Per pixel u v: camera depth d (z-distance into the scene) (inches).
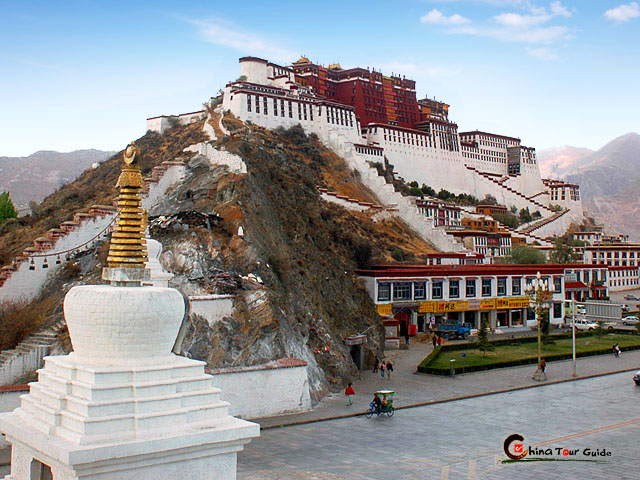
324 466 1425.9
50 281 2539.4
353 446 1596.9
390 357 2960.1
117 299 744.3
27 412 799.7
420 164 7524.6
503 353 3070.9
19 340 2098.9
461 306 3750.0
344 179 5861.2
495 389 2313.0
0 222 4210.1
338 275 3203.7
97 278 2410.2
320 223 3602.4
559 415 1942.7
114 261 808.3
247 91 5807.1
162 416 747.4
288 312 2289.6
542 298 2613.2
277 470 1389.0
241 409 1823.3
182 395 773.3
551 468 1441.9
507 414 1953.7
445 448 1587.1
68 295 776.9
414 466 1440.7
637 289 7229.3
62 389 757.3
